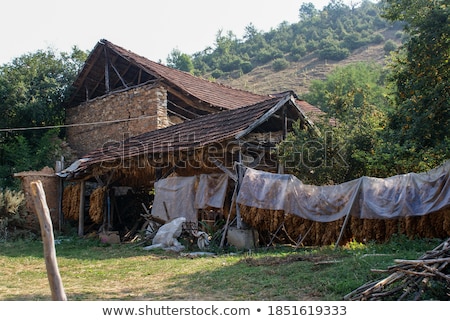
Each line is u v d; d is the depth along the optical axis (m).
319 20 95.06
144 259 11.43
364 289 6.43
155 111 21.00
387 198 10.79
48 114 26.03
